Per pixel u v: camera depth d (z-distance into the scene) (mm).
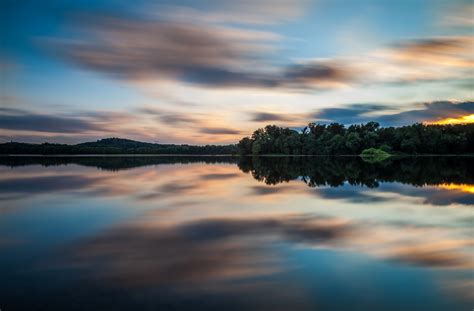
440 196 24297
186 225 15977
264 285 9281
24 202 22375
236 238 13742
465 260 11266
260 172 49000
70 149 178125
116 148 195500
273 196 24922
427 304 8391
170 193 26734
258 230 15039
